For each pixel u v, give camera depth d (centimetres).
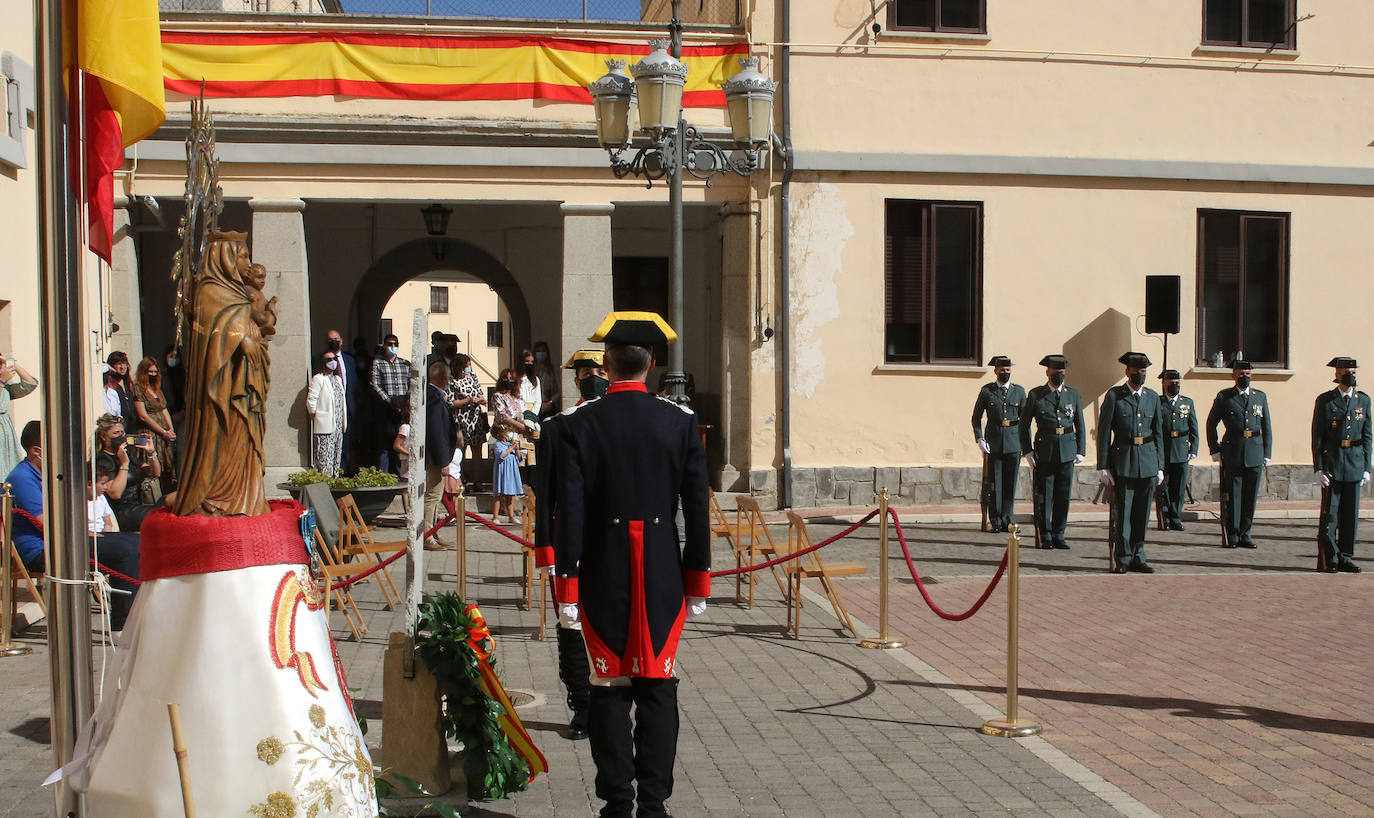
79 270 492
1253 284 1934
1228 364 1916
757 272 1764
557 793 607
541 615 970
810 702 791
